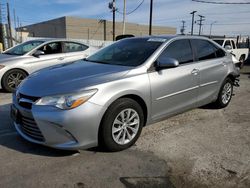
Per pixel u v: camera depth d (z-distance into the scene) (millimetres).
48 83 3344
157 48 4109
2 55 7578
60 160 3281
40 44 7578
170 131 4285
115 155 3438
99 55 4648
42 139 3219
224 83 5434
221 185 2836
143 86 3654
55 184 2799
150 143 3818
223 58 5379
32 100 3207
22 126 3447
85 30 53625
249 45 23141
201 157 3430
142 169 3117
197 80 4594
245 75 11562
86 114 3109
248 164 3273
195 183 2865
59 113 3031
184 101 4418
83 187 2762
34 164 3176
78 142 3154
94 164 3203
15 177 2904
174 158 3396
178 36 4598
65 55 7855
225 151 3611
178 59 4344
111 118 3334
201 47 4918
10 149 3541
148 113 3834
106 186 2785
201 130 4363
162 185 2818
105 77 3422
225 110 5531
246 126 4598
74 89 3125
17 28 38969
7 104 5750
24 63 7109
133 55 4137
